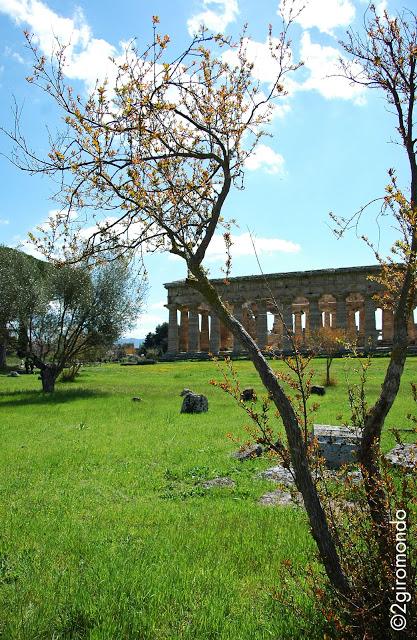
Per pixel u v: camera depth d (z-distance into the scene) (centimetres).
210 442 1525
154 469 1212
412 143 539
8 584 627
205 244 520
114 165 504
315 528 465
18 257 3381
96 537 768
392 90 544
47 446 1477
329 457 1159
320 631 493
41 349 3466
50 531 800
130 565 656
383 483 468
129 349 10288
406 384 3139
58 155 490
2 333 3331
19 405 2575
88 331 3462
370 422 505
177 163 563
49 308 3359
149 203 516
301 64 561
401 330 504
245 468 1206
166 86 518
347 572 462
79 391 3362
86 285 3359
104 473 1173
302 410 509
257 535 769
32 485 1074
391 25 546
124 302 3500
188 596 577
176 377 4684
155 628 518
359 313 9250
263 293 8062
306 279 7950
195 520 848
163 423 1928
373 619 435
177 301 8788
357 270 7700
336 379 3616
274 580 618
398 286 550
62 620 532
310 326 7894
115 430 1778
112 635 500
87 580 612
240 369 5019
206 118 549
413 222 483
